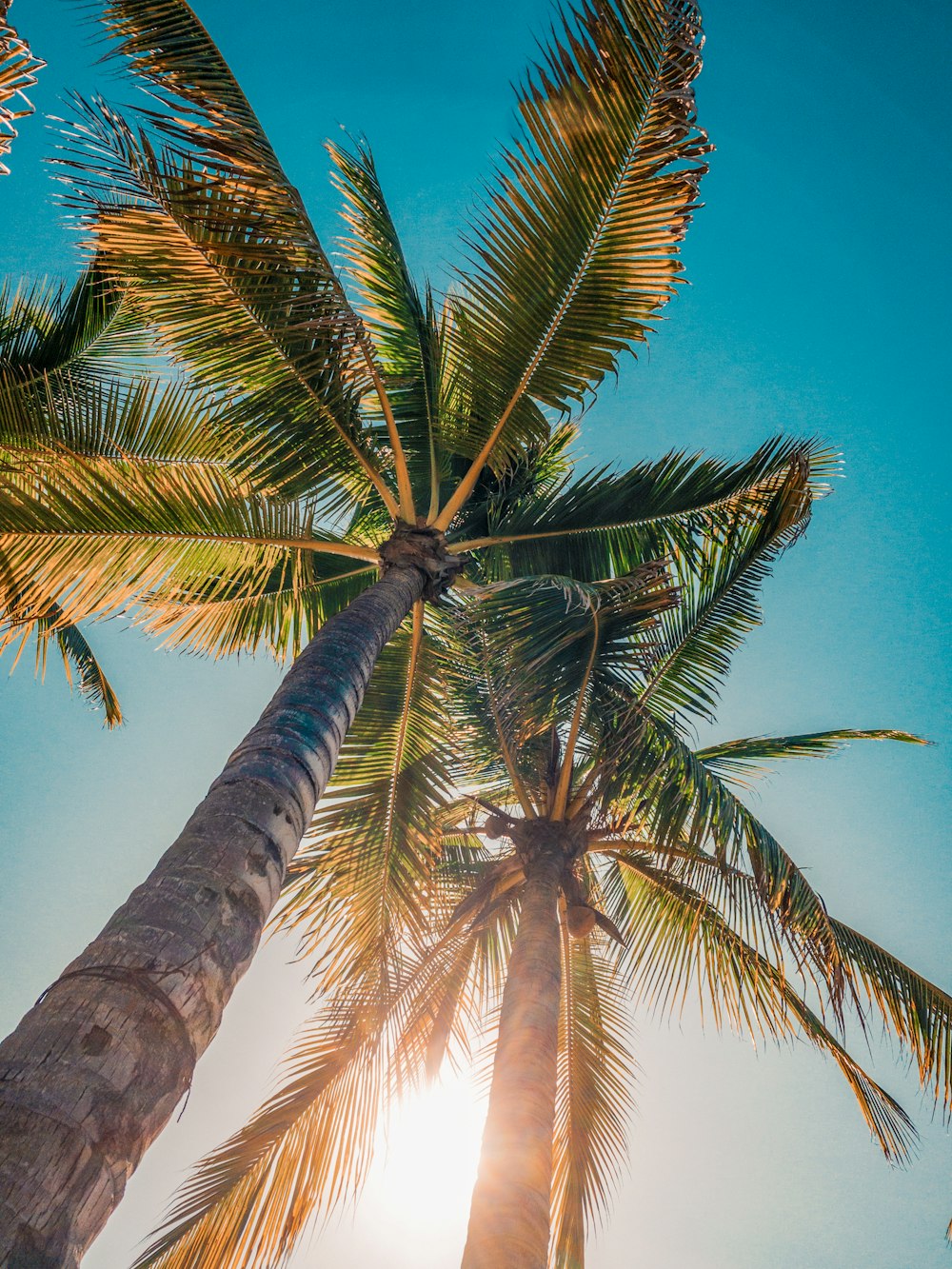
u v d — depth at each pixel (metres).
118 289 7.42
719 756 10.71
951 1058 9.35
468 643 9.30
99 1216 2.62
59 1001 2.99
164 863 3.73
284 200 6.64
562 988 11.01
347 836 8.84
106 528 7.27
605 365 7.91
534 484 10.95
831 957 7.95
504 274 7.68
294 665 5.57
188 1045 3.12
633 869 11.36
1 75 4.71
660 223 7.36
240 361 7.66
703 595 9.77
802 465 9.04
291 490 8.32
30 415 7.93
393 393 8.84
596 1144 10.26
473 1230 6.23
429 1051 10.44
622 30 6.90
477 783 10.72
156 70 6.32
